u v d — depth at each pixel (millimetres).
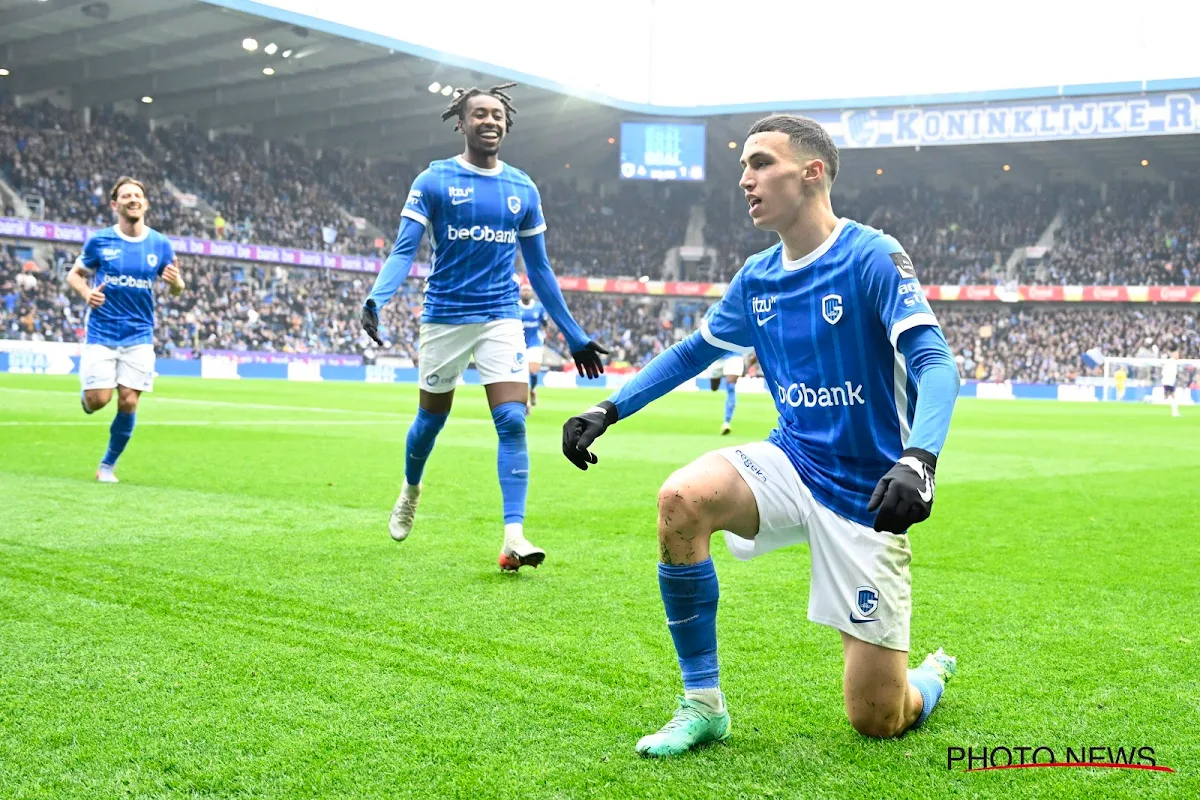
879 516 2230
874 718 2688
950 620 4113
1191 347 44156
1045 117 40438
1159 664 3496
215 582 4434
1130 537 6242
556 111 44625
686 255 51469
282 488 7652
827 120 43281
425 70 38750
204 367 35094
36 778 2377
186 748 2568
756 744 2703
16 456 9320
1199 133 38781
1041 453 12883
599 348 4973
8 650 3354
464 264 5035
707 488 2689
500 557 4812
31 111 37344
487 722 2805
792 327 2793
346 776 2416
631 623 3895
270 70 37781
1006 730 2830
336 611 4004
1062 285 46062
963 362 46906
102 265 7508
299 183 44594
